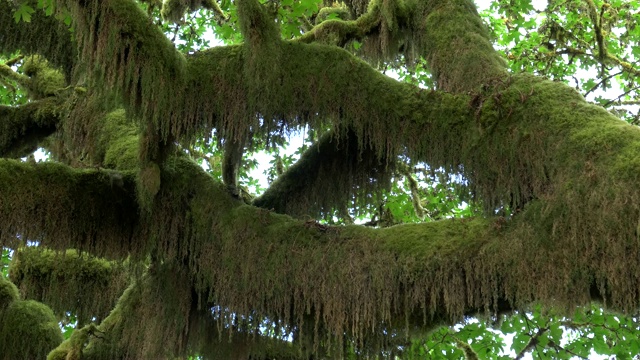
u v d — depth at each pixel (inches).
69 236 209.6
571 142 171.5
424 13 227.6
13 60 354.3
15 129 291.9
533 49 375.6
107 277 295.0
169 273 219.9
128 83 202.4
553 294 162.1
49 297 292.4
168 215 217.5
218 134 209.9
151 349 216.7
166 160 219.0
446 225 183.9
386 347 193.2
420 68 399.5
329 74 205.3
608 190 158.4
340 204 230.8
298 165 233.0
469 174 189.3
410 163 199.6
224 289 204.8
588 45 355.6
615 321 323.9
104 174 217.8
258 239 202.7
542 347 318.7
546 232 165.0
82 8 201.2
